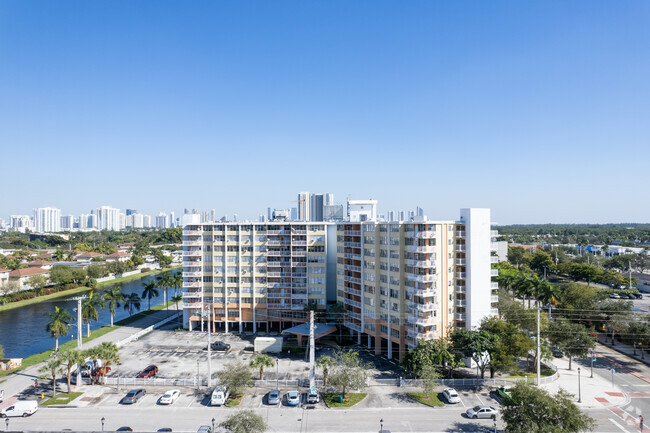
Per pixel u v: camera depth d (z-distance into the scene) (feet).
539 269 655.76
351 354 251.60
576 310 336.49
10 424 196.34
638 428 191.62
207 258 383.24
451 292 284.20
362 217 392.88
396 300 288.92
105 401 223.92
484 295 282.36
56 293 547.90
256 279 377.71
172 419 203.00
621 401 221.87
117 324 403.54
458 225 288.30
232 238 379.96
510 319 285.84
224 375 226.38
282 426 195.62
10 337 362.33
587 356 271.28
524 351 241.96
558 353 303.07
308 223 370.73
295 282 370.94
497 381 244.83
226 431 191.11
